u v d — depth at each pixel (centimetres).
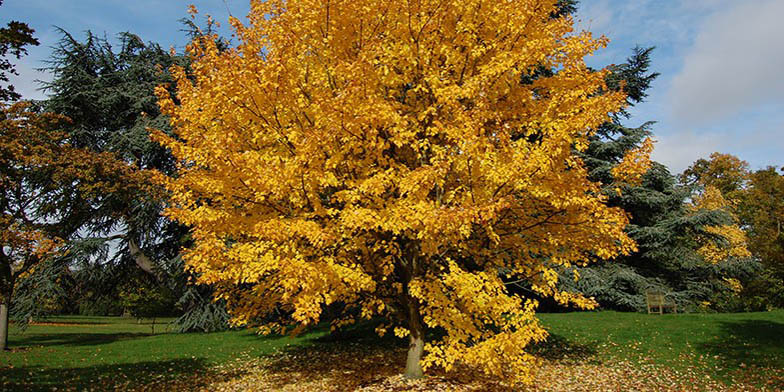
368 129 570
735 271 1845
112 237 1669
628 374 855
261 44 610
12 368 964
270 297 649
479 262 675
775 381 775
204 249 535
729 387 764
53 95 1695
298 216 588
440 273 664
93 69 1820
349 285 590
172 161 1738
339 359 1034
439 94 574
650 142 574
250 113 584
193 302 1655
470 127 514
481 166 531
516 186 530
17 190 1227
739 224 3294
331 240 534
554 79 653
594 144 1756
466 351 529
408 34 622
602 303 1734
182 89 632
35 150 1220
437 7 604
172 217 557
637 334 1184
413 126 635
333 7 587
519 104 657
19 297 1424
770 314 1359
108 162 1404
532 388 749
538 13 639
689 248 1888
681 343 1071
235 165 522
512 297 566
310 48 637
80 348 1280
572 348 1078
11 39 584
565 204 545
